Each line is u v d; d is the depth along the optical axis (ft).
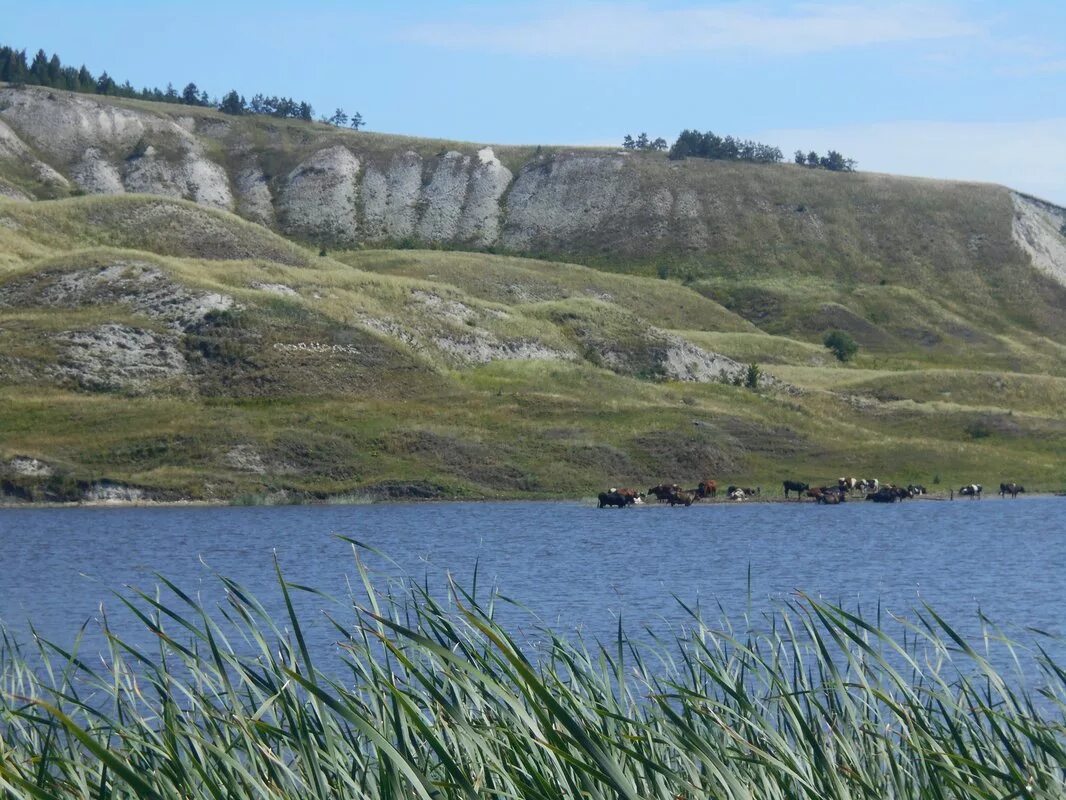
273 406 381.19
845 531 255.70
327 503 322.14
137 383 385.91
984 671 38.47
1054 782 35.37
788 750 36.29
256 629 35.47
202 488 322.34
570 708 37.55
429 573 175.52
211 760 35.78
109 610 139.44
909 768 40.01
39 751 41.11
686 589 156.15
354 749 34.88
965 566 189.06
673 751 40.60
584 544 226.17
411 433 362.12
